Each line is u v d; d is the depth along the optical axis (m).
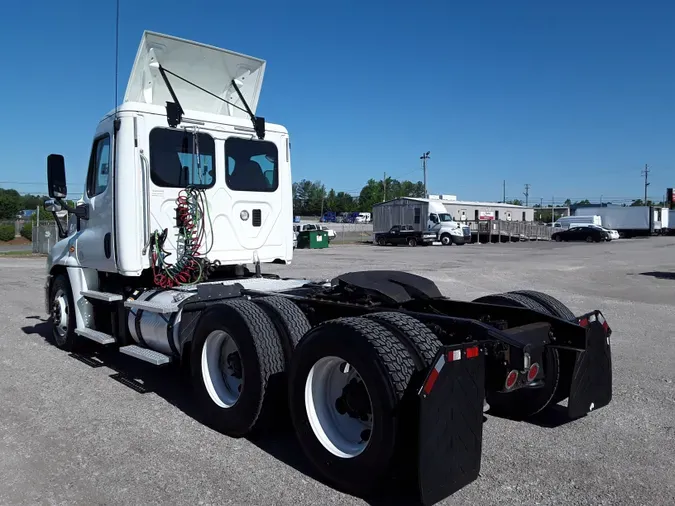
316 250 35.91
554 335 4.57
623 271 19.62
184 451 4.39
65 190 6.62
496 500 3.61
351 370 3.87
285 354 4.46
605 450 4.39
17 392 5.86
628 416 5.13
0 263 25.27
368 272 5.34
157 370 6.73
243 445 4.51
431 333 3.75
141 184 5.99
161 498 3.65
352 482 3.62
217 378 4.90
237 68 7.13
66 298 7.43
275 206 7.04
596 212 60.94
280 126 7.11
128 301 5.94
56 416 5.15
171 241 6.19
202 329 4.85
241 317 4.47
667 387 5.96
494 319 4.90
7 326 9.59
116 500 3.63
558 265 22.22
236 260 6.68
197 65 6.81
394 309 4.52
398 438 3.38
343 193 127.38
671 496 3.67
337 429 3.93
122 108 5.95
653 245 41.00
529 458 4.25
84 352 7.55
